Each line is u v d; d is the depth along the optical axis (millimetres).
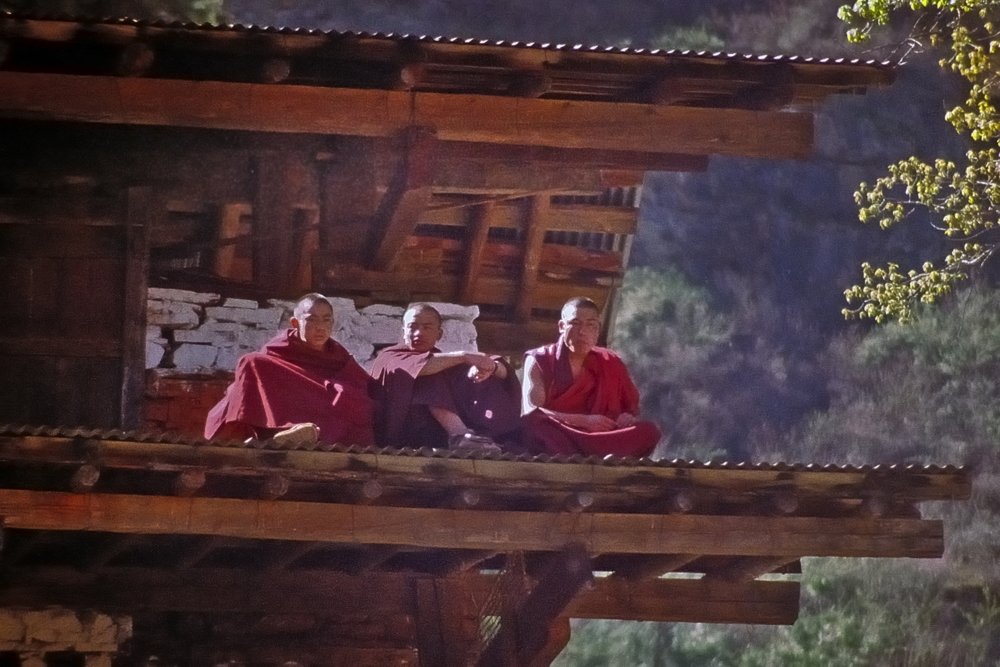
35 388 35719
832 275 96250
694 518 30266
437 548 31531
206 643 32531
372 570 33188
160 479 27578
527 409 32312
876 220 97188
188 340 37281
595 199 44062
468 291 42156
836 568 77562
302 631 33094
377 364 32844
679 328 95312
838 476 30406
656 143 36875
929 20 89500
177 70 34969
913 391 88500
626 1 112188
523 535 29500
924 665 73250
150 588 31734
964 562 77312
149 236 36750
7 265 36031
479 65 35688
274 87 35219
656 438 32062
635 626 76438
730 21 110000
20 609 30719
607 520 29922
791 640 74688
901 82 100562
